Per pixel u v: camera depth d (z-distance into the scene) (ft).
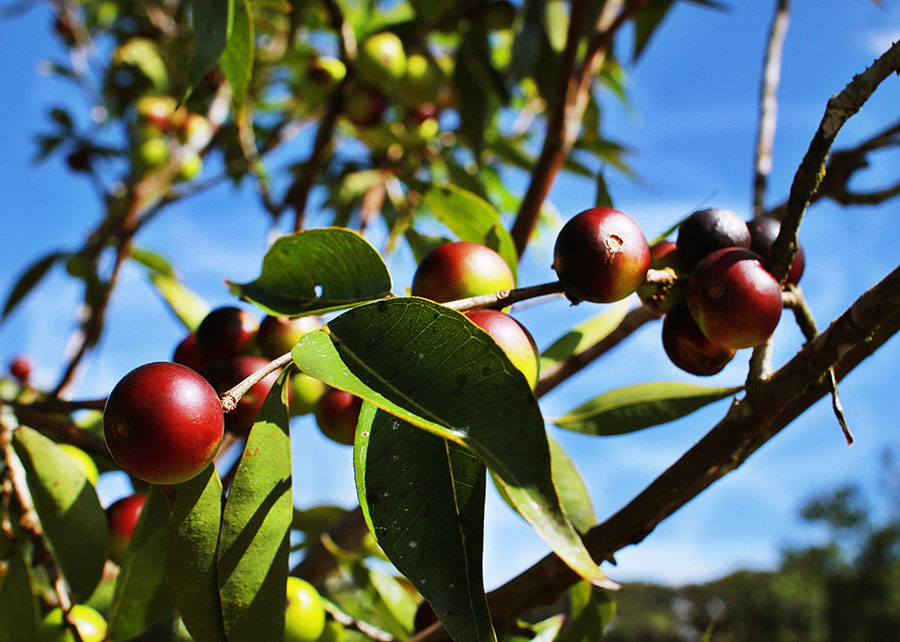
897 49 0.65
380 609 1.25
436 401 0.60
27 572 0.93
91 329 1.88
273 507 0.70
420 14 2.03
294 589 1.02
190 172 2.52
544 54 2.01
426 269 0.78
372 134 2.10
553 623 1.05
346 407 0.99
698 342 0.80
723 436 0.78
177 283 1.38
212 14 0.97
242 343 0.95
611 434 1.01
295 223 1.97
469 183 2.01
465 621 0.64
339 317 0.66
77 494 0.95
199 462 0.62
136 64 2.65
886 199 1.47
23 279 2.05
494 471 0.56
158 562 0.91
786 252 0.74
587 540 0.86
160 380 0.61
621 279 0.74
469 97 2.01
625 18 1.72
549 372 1.36
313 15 2.26
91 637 0.94
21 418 1.03
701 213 0.81
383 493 0.67
